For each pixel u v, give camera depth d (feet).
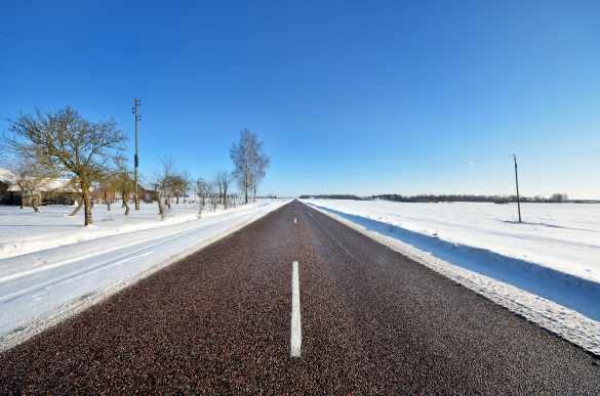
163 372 7.66
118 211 95.61
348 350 8.79
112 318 11.18
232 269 19.47
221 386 7.10
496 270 19.34
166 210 96.99
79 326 10.44
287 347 8.95
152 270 19.02
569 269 16.65
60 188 52.34
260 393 6.84
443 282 16.44
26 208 112.88
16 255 23.75
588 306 12.60
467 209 142.61
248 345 9.07
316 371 7.70
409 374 7.58
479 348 8.95
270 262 21.71
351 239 34.01
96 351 8.71
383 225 47.83
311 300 13.38
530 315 11.60
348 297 13.82
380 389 6.98
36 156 38.81
